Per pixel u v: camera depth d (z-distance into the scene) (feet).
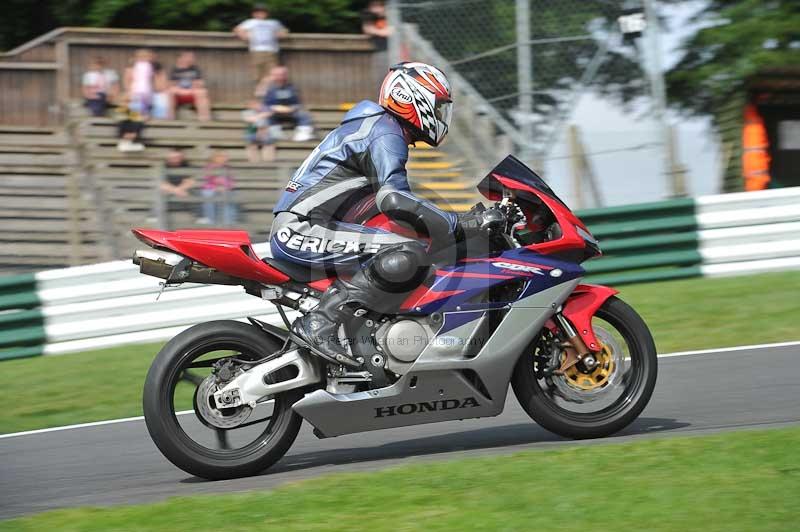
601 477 31.96
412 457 38.78
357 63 121.08
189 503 31.86
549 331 38.86
